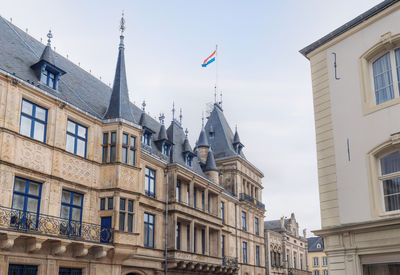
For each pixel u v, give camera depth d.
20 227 17.16
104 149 22.88
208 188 33.12
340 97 15.52
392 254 12.90
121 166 22.42
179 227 29.78
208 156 38.50
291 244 58.47
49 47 21.67
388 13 14.36
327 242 14.66
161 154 30.05
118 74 24.94
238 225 40.41
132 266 24.05
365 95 14.72
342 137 15.11
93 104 24.59
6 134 17.38
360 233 13.71
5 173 17.11
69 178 20.41
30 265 17.88
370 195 13.80
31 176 18.31
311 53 17.05
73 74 26.02
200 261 29.89
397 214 13.01
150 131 28.77
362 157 14.33
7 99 17.70
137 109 32.53
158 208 27.14
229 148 43.69
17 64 20.22
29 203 18.31
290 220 61.00
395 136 13.32
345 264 13.91
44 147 19.23
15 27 23.61
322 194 15.30
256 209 44.97
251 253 42.38
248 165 44.78
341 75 15.66
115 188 21.80
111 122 22.97
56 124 20.11
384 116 13.92
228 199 38.84
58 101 20.27
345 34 15.73
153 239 26.78
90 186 21.64
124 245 21.56
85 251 19.58
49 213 18.97
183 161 33.00
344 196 14.55
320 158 15.70
